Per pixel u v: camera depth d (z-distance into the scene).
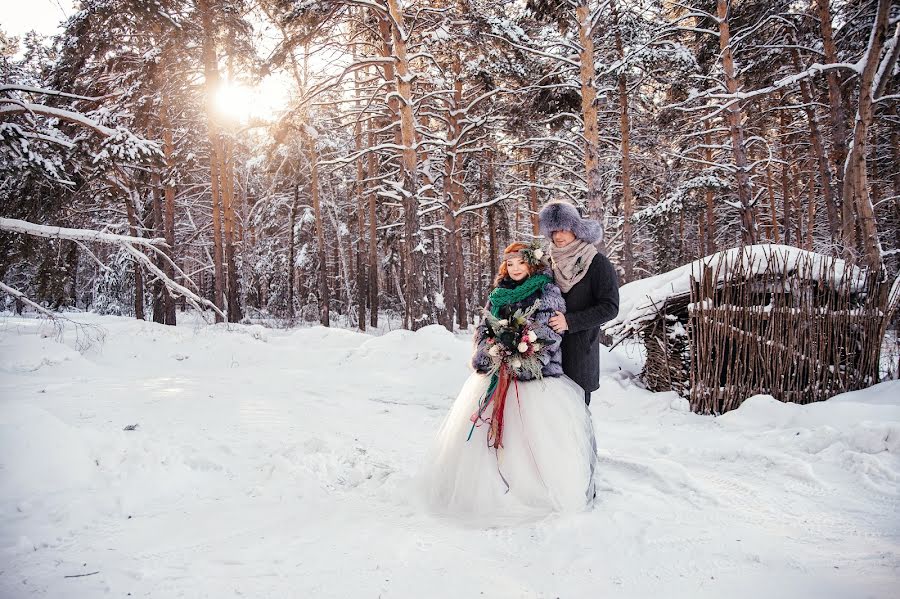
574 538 2.37
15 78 12.54
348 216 27.73
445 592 1.90
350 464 3.62
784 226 22.28
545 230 3.22
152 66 16.31
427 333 10.54
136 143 10.23
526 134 17.28
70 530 2.49
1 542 2.31
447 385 7.79
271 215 29.72
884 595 1.79
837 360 5.04
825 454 3.56
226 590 1.91
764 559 2.14
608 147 19.89
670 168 20.27
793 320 5.08
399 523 2.60
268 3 13.61
